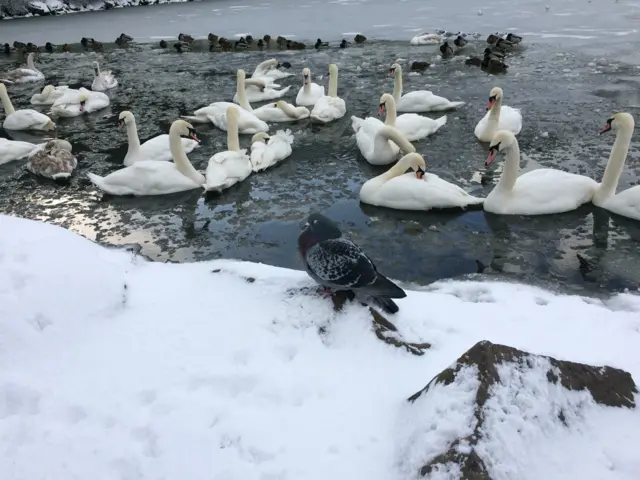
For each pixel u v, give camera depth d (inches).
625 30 357.1
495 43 337.7
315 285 80.0
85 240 85.7
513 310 89.4
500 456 46.8
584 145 179.3
